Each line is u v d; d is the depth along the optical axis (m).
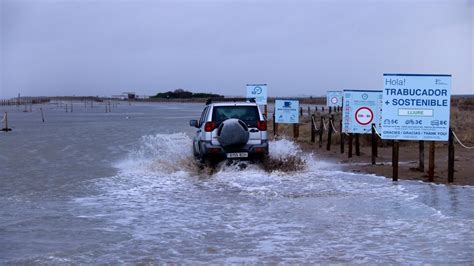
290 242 7.86
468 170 15.29
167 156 19.17
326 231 8.51
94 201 11.54
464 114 41.69
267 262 6.85
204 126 15.77
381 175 14.71
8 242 8.01
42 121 63.56
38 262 6.93
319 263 6.77
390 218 9.32
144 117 78.50
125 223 9.33
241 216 9.80
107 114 100.56
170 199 11.73
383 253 7.18
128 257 7.15
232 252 7.36
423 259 6.87
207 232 8.59
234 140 15.17
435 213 9.58
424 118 13.20
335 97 41.34
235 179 14.34
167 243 7.90
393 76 13.20
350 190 12.36
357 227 8.73
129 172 16.45
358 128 19.09
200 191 12.77
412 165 16.70
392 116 13.30
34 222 9.42
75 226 9.10
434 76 13.09
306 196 11.75
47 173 16.28
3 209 10.65
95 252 7.41
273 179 14.27
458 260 6.81
